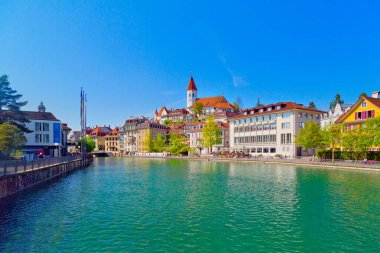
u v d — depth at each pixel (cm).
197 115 19950
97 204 2547
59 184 3884
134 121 18750
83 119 8494
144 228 1850
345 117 7375
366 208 2320
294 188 3247
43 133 8094
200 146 12838
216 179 4172
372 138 5722
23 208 2403
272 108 10000
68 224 1939
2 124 5231
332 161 6331
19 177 3061
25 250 1502
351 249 1512
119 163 9281
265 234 1736
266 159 7881
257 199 2689
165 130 17912
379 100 7119
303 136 7638
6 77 6059
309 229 1820
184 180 4144
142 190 3291
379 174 4406
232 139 11494
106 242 1612
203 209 2328
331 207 2361
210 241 1628
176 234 1739
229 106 19375
